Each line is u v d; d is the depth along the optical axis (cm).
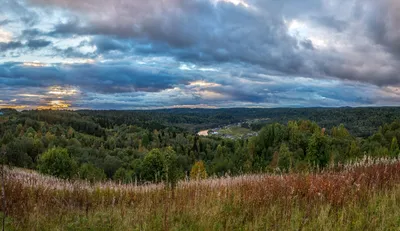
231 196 689
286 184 750
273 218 526
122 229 496
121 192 872
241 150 6700
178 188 836
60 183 1040
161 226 498
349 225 484
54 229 492
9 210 563
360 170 924
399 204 586
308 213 550
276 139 6725
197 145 10938
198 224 509
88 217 558
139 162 5244
